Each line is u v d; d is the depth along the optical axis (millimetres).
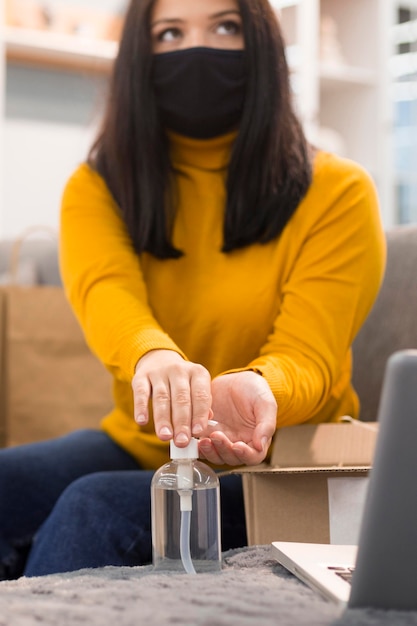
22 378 2674
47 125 4578
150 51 1705
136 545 1366
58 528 1384
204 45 1673
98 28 4418
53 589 851
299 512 1200
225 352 1667
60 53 4340
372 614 709
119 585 866
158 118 1721
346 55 5316
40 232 4574
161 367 1221
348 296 1614
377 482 718
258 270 1666
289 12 4934
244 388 1274
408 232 1919
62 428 2713
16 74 4473
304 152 1697
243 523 1463
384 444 712
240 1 1669
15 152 4508
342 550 988
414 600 731
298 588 854
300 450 1312
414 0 5336
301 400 1460
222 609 742
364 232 1664
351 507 1189
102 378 2775
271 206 1655
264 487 1206
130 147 1729
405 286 1857
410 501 715
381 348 1866
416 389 703
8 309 2668
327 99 5418
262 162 1665
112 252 1675
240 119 1717
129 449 1735
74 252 1702
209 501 1000
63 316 2723
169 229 1717
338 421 1690
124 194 1727
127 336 1438
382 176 5227
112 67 1776
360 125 5281
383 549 723
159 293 1701
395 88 5320
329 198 1670
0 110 4148
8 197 4508
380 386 1852
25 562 1645
